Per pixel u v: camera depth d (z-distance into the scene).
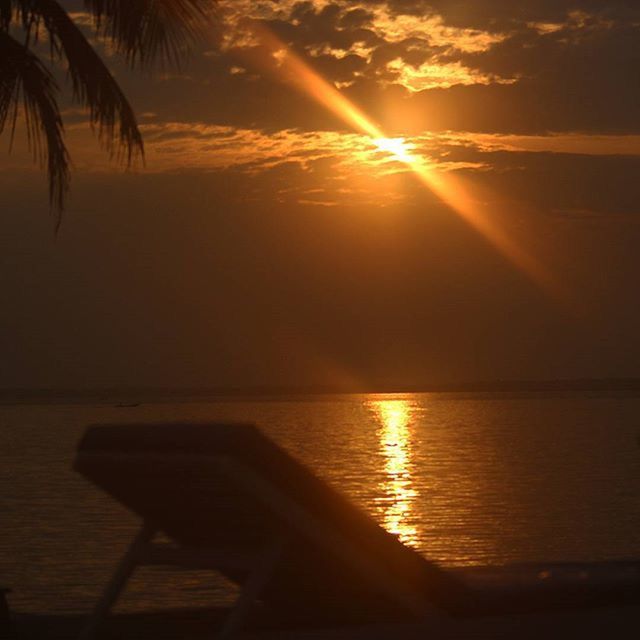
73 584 21.73
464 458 62.97
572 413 152.62
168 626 9.78
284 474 7.22
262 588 7.55
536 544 28.23
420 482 47.78
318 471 53.97
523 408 182.25
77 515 34.81
